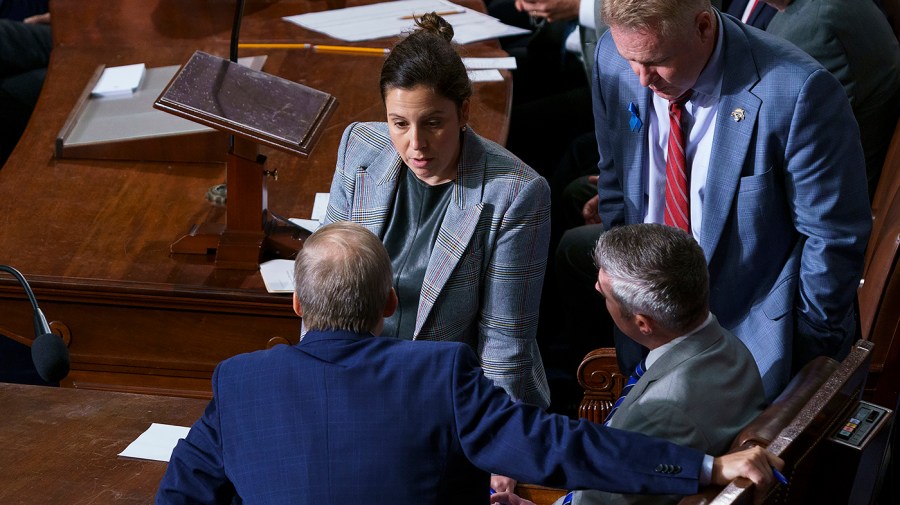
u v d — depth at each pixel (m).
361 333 6.75
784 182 9.34
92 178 12.67
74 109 13.93
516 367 8.72
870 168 12.70
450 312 8.63
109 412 8.88
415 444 6.39
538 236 8.57
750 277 9.73
